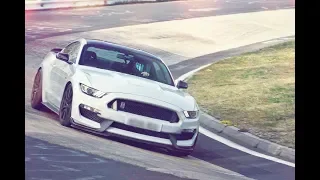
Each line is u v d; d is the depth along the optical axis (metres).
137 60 10.30
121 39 26.94
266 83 18.95
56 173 6.52
